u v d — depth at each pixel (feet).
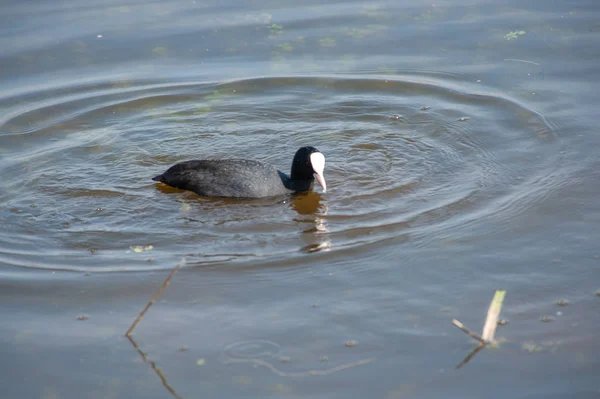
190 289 33.06
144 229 39.06
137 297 32.58
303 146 48.01
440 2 68.44
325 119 53.16
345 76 57.72
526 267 33.63
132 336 29.73
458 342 28.53
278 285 33.17
